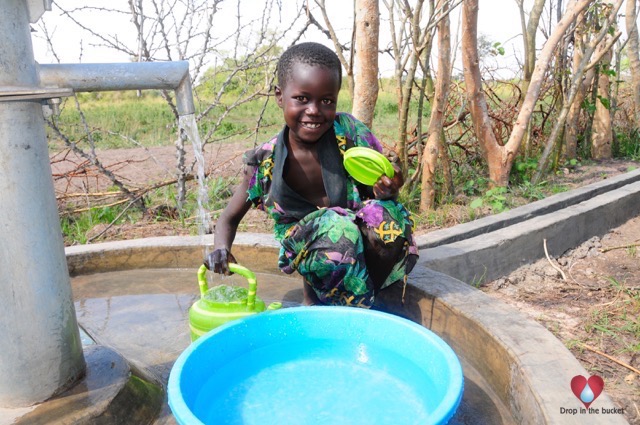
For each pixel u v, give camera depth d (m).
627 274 3.24
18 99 1.54
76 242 3.75
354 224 2.19
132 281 2.92
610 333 2.41
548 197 4.20
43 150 1.66
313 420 1.58
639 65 7.08
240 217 2.42
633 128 7.32
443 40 3.95
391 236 2.16
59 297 1.70
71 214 4.43
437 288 2.25
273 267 2.98
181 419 1.32
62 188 5.81
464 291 2.21
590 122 6.50
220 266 2.11
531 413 1.53
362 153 2.06
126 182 5.91
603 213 3.96
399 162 2.19
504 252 3.15
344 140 2.25
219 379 1.75
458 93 5.61
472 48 4.35
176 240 3.11
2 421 1.60
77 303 2.65
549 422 1.39
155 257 3.06
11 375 1.63
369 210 2.19
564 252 3.62
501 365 1.79
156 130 11.33
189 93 1.79
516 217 3.68
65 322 1.71
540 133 6.10
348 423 1.55
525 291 2.99
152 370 2.05
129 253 3.04
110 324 2.42
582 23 5.43
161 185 4.54
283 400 1.69
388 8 3.97
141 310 2.56
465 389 1.88
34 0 1.59
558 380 1.56
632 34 6.93
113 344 2.24
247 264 3.03
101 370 1.83
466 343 2.02
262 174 2.29
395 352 1.83
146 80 1.71
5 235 1.57
